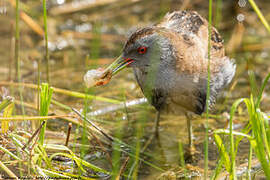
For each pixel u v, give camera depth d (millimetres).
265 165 7273
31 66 12852
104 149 8578
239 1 15508
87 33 14609
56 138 9625
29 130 9344
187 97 9242
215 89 9695
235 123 10641
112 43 14141
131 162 9070
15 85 11312
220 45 10047
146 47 8773
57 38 14227
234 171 7324
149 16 15375
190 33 9562
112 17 15438
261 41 14242
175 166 9094
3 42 13594
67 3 15727
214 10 15109
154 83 8984
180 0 15375
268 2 15906
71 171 8336
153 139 10203
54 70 12750
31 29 14219
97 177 8320
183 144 10008
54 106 11117
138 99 11312
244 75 12766
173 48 8781
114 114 10961
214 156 9477
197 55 9070
